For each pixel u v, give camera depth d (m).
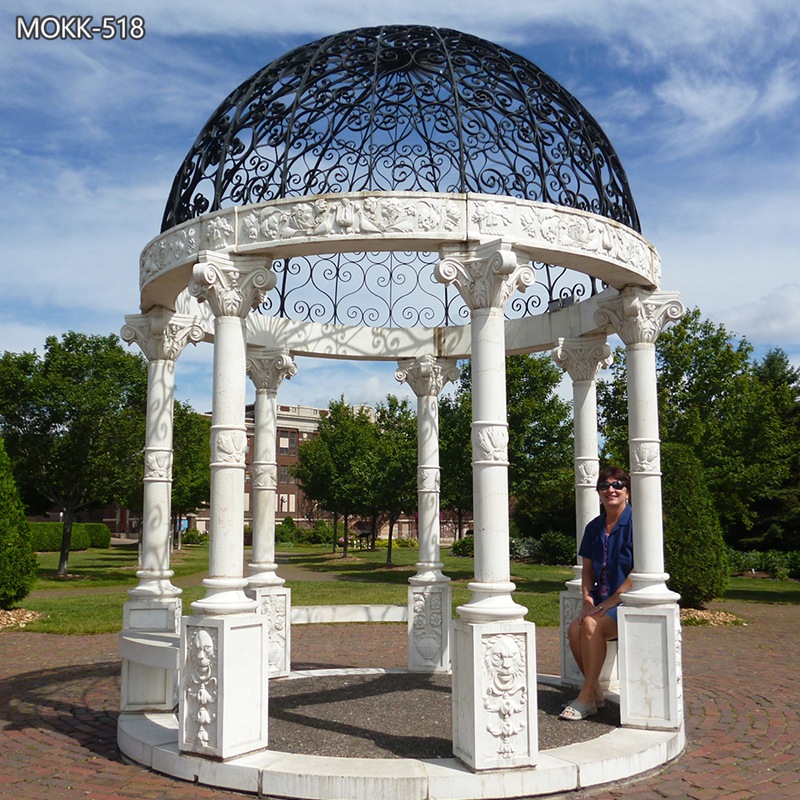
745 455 19.28
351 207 5.26
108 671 8.94
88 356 23.77
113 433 23.72
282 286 9.09
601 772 4.73
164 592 6.56
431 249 5.49
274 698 6.68
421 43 6.23
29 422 23.45
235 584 5.03
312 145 5.80
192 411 34.53
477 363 5.11
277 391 8.36
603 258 5.71
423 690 7.05
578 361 7.47
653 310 6.26
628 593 5.86
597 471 7.44
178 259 5.82
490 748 4.54
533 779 4.53
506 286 5.12
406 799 4.37
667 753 5.25
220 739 4.73
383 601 16.23
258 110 5.95
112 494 24.62
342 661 9.72
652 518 5.97
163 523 6.75
